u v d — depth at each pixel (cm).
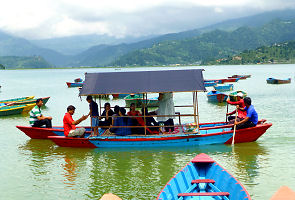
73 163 1379
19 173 1265
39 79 12212
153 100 3331
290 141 1642
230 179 955
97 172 1258
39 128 1778
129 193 1041
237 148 1538
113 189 1080
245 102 1573
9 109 2894
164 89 1509
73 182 1156
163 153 1497
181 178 1005
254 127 1573
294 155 1408
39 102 1805
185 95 4559
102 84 1581
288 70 15700
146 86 1539
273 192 1016
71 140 1588
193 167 1107
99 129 1730
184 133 1591
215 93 3578
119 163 1365
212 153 1466
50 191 1079
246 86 5938
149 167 1302
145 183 1128
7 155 1520
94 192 1061
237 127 1597
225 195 912
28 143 1755
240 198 844
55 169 1307
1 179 1201
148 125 1636
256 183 1096
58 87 7206
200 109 3033
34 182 1166
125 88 1538
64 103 3828
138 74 1634
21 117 2825
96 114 1636
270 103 3219
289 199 634
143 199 991
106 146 1576
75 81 8381
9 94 5406
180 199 911
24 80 11375
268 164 1295
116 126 1562
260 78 8956
